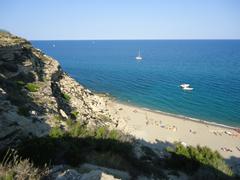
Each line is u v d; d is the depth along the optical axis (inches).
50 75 1710.1
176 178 919.7
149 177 709.9
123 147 864.3
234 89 3853.3
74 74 5108.3
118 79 4603.8
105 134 966.4
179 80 4554.6
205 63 7145.7
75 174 414.0
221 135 2226.9
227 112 2861.7
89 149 716.7
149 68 6102.4
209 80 4576.8
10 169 367.2
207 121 2596.0
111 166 623.5
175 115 2751.0
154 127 2256.4
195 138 2116.1
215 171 991.6
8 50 1369.3
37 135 719.7
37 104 1059.9
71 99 1696.6
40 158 504.7
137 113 2640.3
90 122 1439.5
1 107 722.8
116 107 2719.0
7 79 1154.7
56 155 537.6
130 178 583.8
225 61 7637.8
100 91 3676.2
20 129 666.2
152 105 3095.5
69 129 912.9
